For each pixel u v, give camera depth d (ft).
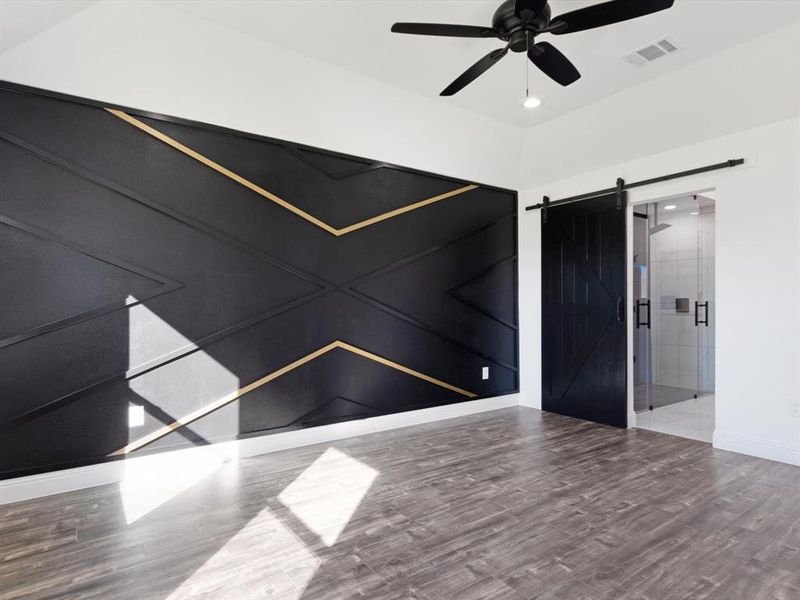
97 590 6.10
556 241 15.80
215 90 10.37
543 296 16.25
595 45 10.03
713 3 8.63
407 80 11.77
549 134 14.80
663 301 20.08
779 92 10.29
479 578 6.35
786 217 10.64
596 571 6.49
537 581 6.27
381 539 7.38
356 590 6.09
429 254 14.66
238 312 11.12
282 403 11.80
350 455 11.39
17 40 8.17
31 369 8.82
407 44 10.17
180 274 10.36
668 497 8.90
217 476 9.98
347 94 11.77
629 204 13.88
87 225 9.33
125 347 9.75
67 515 8.17
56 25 8.30
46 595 6.01
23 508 8.43
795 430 10.54
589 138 14.03
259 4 8.80
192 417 10.53
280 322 11.76
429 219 14.66
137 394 9.89
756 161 11.09
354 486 9.48
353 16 9.19
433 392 14.78
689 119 11.91
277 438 11.72
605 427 13.98
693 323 19.19
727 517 8.07
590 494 9.06
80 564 6.69
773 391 10.88
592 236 14.70
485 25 9.50
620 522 7.91
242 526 7.80
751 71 10.30
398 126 13.11
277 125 11.50
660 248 20.11
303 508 8.48
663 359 20.15
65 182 9.12
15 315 8.67
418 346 14.43
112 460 9.63
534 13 7.27
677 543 7.23
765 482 9.58
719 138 11.78
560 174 15.57
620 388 13.91
